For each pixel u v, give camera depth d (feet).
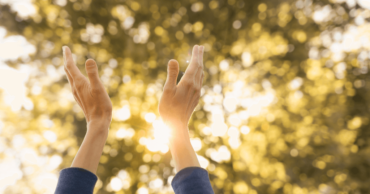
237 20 12.17
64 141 9.86
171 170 10.52
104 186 10.11
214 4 12.05
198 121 11.09
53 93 9.82
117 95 10.48
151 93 10.72
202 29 12.00
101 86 2.70
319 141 11.34
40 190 9.36
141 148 10.25
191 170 2.51
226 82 11.64
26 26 9.48
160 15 11.71
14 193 9.09
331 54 11.43
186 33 11.87
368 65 11.00
